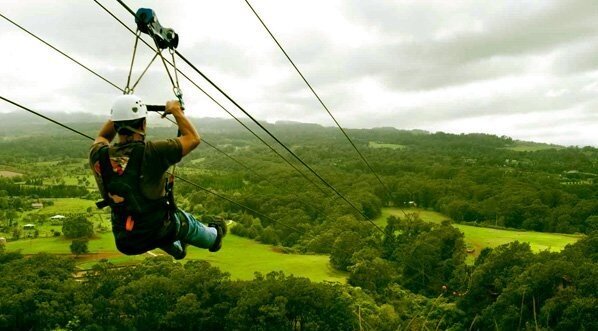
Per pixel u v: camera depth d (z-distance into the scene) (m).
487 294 44.47
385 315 42.19
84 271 65.56
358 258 63.62
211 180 126.06
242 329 44.34
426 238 63.41
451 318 44.47
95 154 3.85
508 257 46.44
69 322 43.56
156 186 3.84
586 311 33.81
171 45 4.62
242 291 47.97
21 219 116.19
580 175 142.12
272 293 46.34
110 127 4.08
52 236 93.88
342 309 45.28
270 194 107.25
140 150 3.76
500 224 90.69
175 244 4.55
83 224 90.75
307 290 46.50
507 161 199.75
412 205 111.69
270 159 186.25
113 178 3.73
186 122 4.02
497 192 103.00
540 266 39.53
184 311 45.53
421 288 60.09
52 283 48.75
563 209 87.31
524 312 38.00
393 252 69.25
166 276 54.09
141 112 3.92
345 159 188.75
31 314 44.31
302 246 85.31
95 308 46.19
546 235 81.44
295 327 46.84
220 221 5.04
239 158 194.88
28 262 57.16
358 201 97.56
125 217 3.82
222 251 82.00
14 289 46.41
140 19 4.23
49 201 142.25
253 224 94.00
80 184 177.12
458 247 63.09
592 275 37.75
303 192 108.25
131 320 46.06
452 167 140.50
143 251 4.01
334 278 65.31
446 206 100.94
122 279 52.31
